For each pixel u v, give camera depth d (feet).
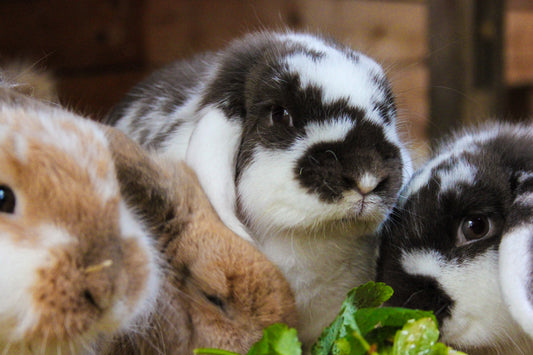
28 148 1.83
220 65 2.28
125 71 3.22
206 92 2.26
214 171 2.11
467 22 3.01
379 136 2.12
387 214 2.12
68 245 1.80
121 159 1.98
